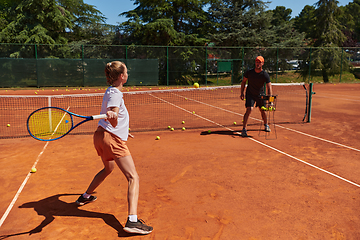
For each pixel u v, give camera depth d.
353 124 8.24
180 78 23.06
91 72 21.23
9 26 22.73
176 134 7.11
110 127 2.88
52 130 7.43
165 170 4.59
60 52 23.08
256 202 3.51
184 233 2.87
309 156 5.29
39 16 23.16
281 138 6.63
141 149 5.77
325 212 3.27
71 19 28.73
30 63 20.34
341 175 4.38
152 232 2.88
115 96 2.77
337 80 28.20
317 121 8.73
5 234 2.85
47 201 3.55
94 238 2.79
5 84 20.31
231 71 24.09
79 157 5.25
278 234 2.85
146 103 13.33
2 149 5.77
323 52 28.23
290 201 3.54
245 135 6.81
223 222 3.07
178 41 25.91
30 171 4.55
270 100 6.64
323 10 30.97
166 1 27.38
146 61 21.86
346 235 2.83
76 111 10.91
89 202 3.53
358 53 32.94
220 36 28.19
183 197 3.65
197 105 12.57
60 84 20.98
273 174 4.42
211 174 4.42
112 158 3.04
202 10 29.53
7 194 3.74
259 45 28.20
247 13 29.56
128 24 26.53
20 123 8.42
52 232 2.89
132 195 2.86
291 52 26.91
